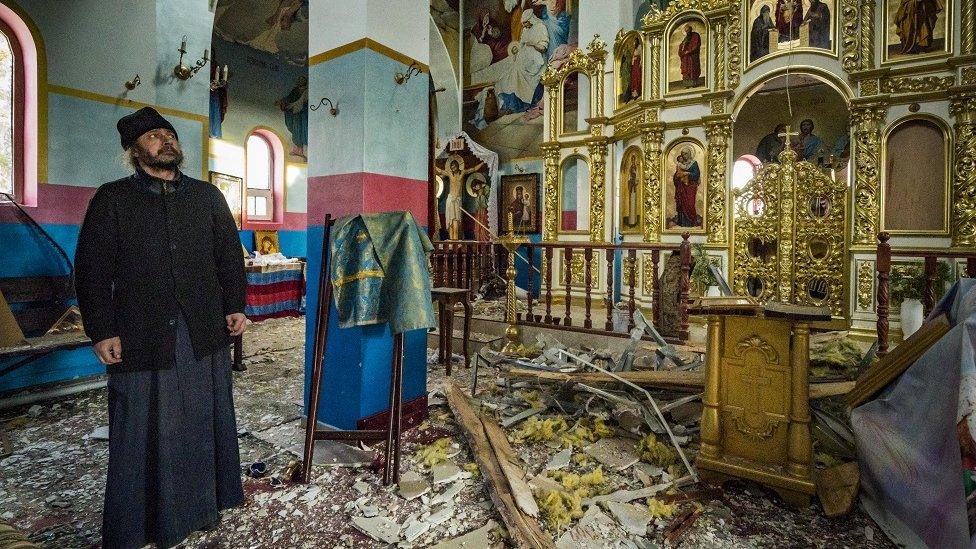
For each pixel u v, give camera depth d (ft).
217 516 7.44
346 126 11.18
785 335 8.37
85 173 15.35
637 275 26.35
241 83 31.65
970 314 7.11
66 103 14.89
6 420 12.13
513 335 19.06
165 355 6.70
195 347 7.02
